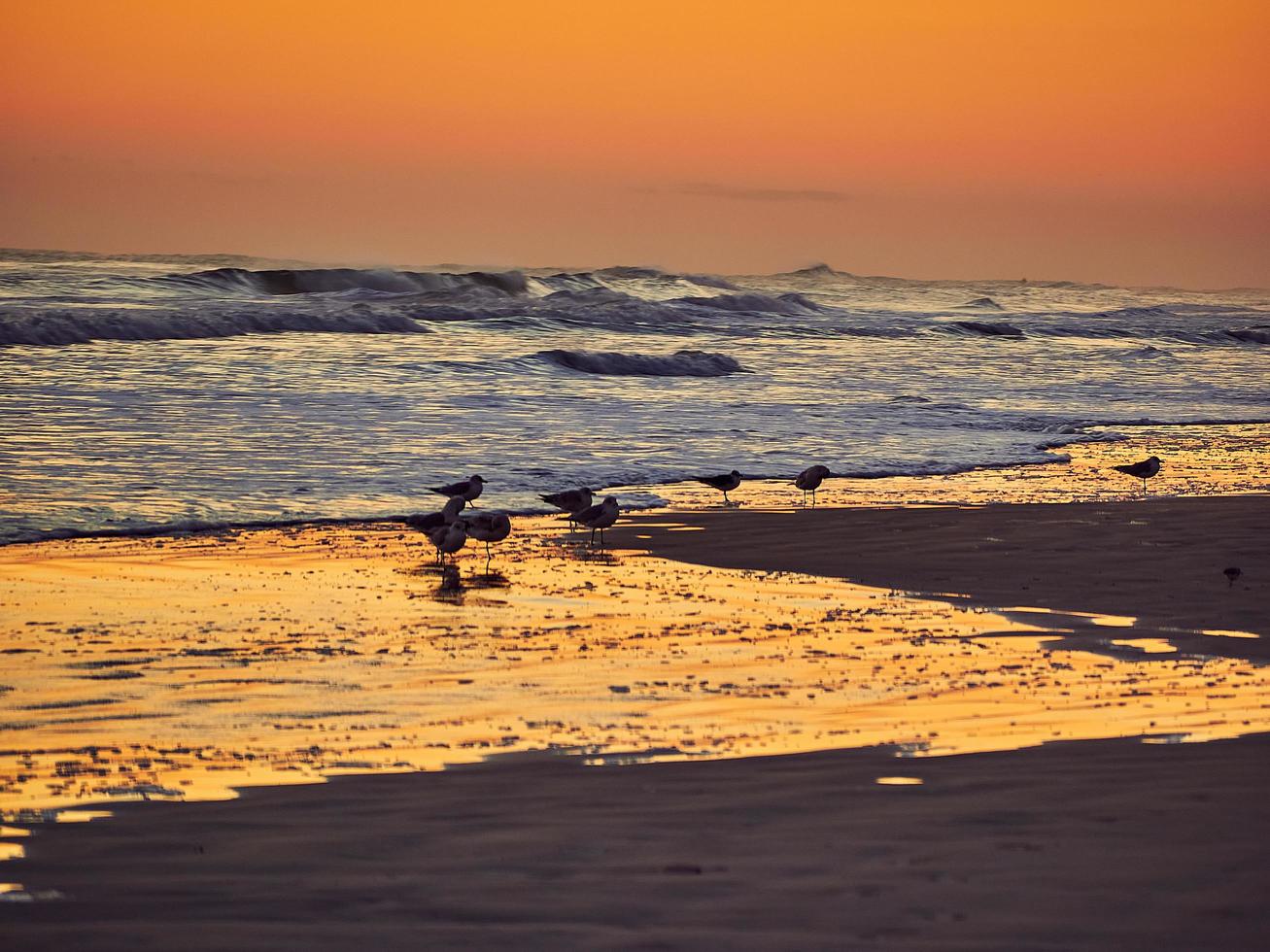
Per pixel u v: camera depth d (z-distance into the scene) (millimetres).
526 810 24969
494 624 45594
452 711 33906
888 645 42344
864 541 63219
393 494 74688
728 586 53062
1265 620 46281
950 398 140375
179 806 25516
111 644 41562
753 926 18859
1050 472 90750
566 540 63906
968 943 18062
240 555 58656
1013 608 48562
